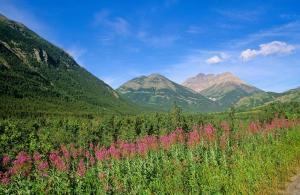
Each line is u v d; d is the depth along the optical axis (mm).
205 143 34375
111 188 21453
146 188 22312
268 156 28906
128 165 27297
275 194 21234
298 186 22844
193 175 23125
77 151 36312
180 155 31141
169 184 22562
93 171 25125
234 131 42656
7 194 20281
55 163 27906
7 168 32125
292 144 37969
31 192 19625
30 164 28406
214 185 21359
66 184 20469
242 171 24234
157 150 34312
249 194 20609
